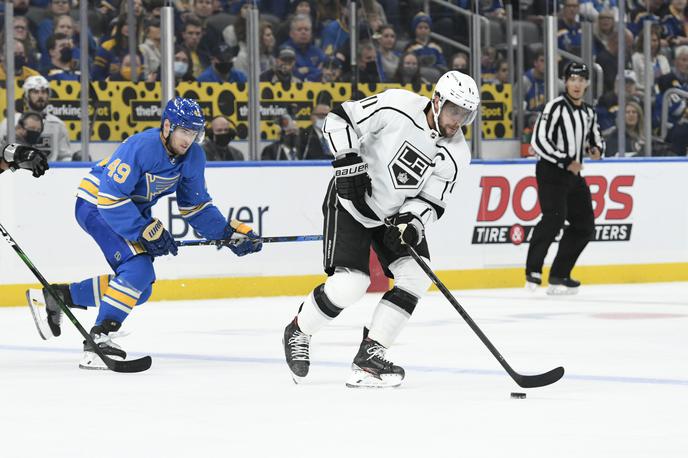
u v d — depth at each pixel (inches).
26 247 614.9
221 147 824.9
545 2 888.3
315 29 859.4
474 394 315.3
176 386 332.8
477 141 795.4
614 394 313.9
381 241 340.8
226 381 343.3
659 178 767.7
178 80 834.8
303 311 335.9
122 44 818.2
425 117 325.7
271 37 845.8
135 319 548.7
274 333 487.5
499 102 886.4
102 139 796.6
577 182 672.4
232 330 499.8
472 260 718.5
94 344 363.3
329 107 854.5
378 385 327.0
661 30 924.6
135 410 289.7
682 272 776.9
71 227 623.8
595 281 751.1
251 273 667.4
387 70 880.9
